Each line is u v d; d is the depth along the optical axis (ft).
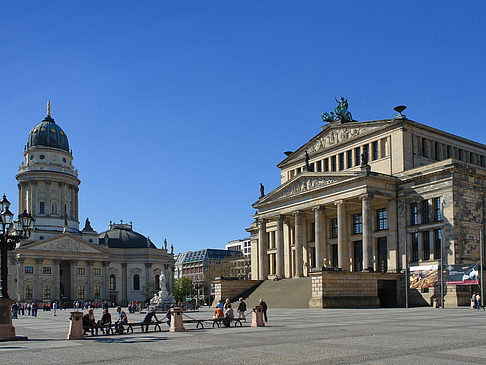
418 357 76.95
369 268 268.00
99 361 81.87
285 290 296.71
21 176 618.44
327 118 356.18
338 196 298.15
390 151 302.86
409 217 285.43
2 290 123.65
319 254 307.99
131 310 307.99
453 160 264.72
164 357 84.53
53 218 613.52
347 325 138.41
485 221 276.82
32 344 112.27
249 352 87.04
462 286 256.73
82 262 611.06
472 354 79.36
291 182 331.77
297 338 107.55
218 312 153.17
